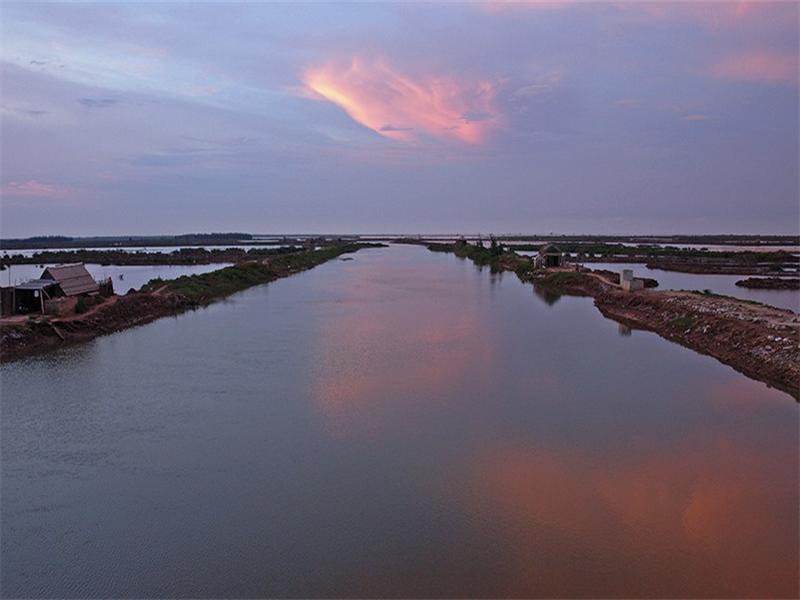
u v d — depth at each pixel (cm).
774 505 1157
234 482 1263
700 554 990
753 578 925
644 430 1552
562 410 1706
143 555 1005
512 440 1483
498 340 2681
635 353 2420
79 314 2980
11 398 1836
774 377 1977
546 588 900
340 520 1104
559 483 1250
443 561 973
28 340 2527
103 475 1305
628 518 1109
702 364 2241
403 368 2178
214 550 1013
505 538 1039
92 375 2097
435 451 1416
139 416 1672
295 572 949
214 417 1661
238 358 2347
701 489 1224
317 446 1450
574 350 2473
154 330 2984
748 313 2652
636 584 910
